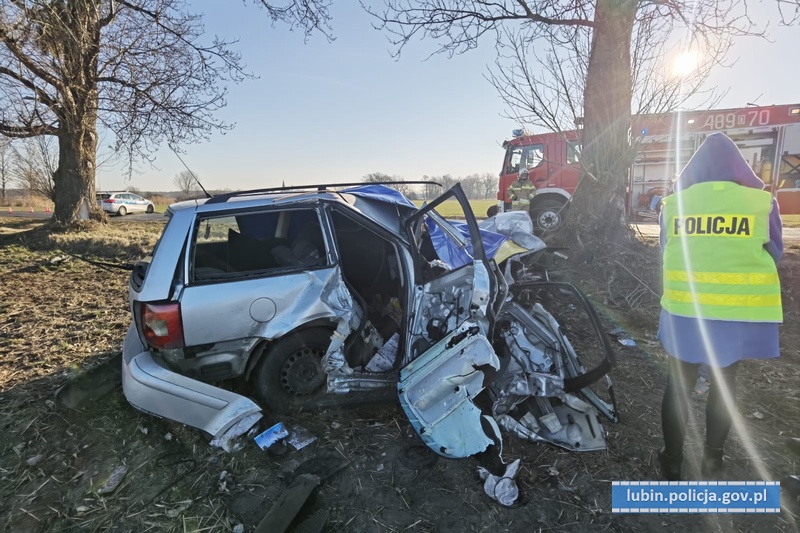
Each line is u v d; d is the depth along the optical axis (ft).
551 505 7.67
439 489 8.11
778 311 7.24
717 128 39.45
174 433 9.86
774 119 38.37
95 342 15.17
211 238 10.98
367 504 7.80
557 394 9.09
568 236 23.27
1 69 35.37
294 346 10.30
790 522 7.23
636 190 40.57
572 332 15.39
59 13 33.42
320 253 10.94
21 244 36.24
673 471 8.09
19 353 14.28
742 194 7.34
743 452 8.91
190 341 9.55
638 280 19.36
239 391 11.24
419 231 12.06
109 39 38.60
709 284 7.45
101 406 10.93
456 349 8.71
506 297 9.95
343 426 10.00
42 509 7.89
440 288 9.89
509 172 39.42
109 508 7.88
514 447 9.02
